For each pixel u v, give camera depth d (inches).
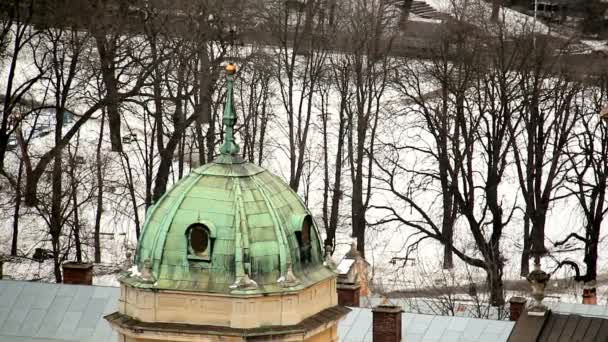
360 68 6884.8
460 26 6899.6
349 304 5152.6
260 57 6835.6
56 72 6747.1
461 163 6599.4
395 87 7313.0
